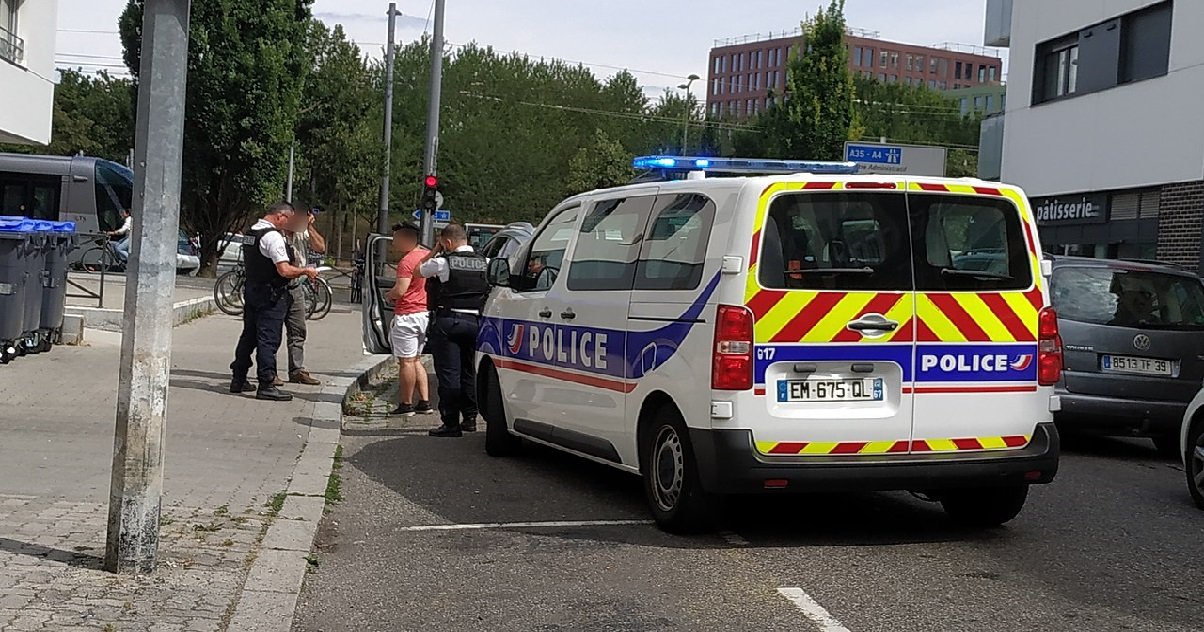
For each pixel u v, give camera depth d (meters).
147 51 5.19
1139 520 7.82
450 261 10.62
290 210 11.88
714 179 6.93
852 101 39.34
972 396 6.73
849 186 6.64
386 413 12.15
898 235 6.68
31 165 33.62
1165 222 21.36
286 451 9.14
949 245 6.77
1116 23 23.03
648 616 5.46
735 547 6.79
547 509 7.79
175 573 5.58
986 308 6.76
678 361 6.76
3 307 12.26
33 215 33.62
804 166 10.26
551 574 6.19
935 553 6.74
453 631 5.23
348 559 6.45
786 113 39.91
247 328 11.76
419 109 68.69
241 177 33.91
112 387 11.48
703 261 6.70
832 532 7.23
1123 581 6.19
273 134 33.97
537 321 8.74
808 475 6.44
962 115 84.88
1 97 20.31
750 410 6.41
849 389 6.56
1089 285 10.88
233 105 33.53
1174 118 21.12
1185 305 10.92
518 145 68.00
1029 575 6.27
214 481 7.86
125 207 34.25
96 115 60.19
